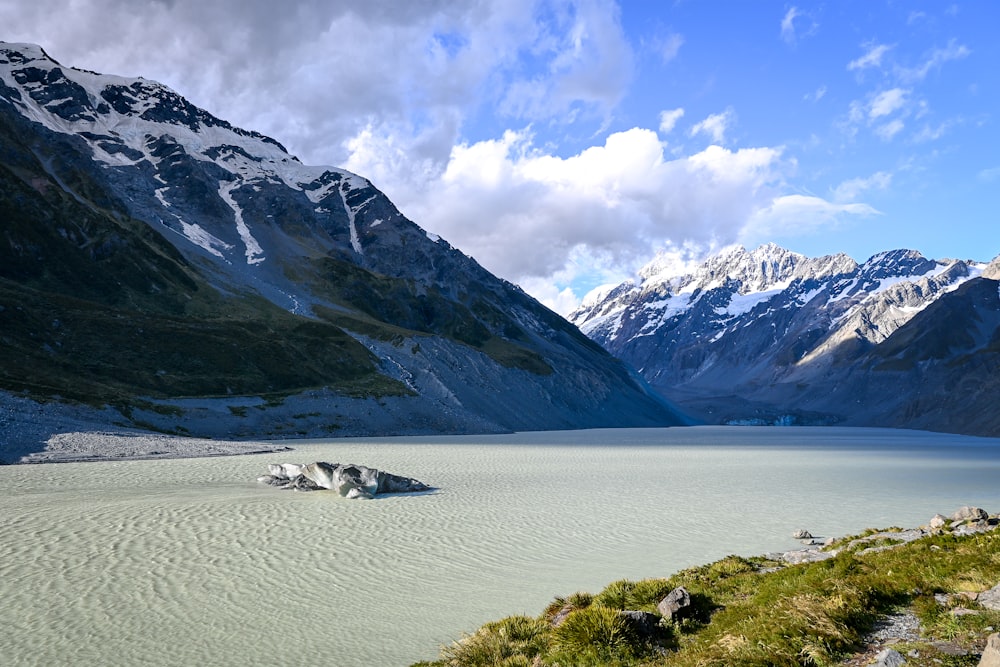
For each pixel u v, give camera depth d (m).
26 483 47.75
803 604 14.51
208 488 47.94
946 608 14.05
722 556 28.39
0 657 16.62
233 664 16.55
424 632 18.88
